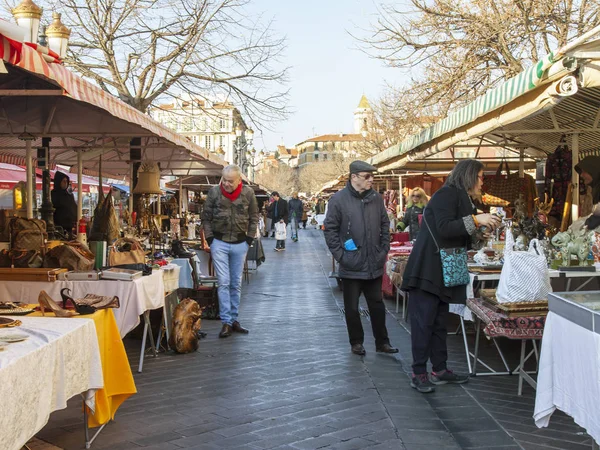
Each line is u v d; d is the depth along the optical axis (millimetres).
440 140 8578
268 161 161875
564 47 4570
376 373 5836
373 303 6703
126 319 5492
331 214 6578
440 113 16484
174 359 6551
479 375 5723
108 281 5477
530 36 12906
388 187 21547
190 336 6797
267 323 8641
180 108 19141
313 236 33844
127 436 4258
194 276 9070
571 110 7727
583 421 3176
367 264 6527
